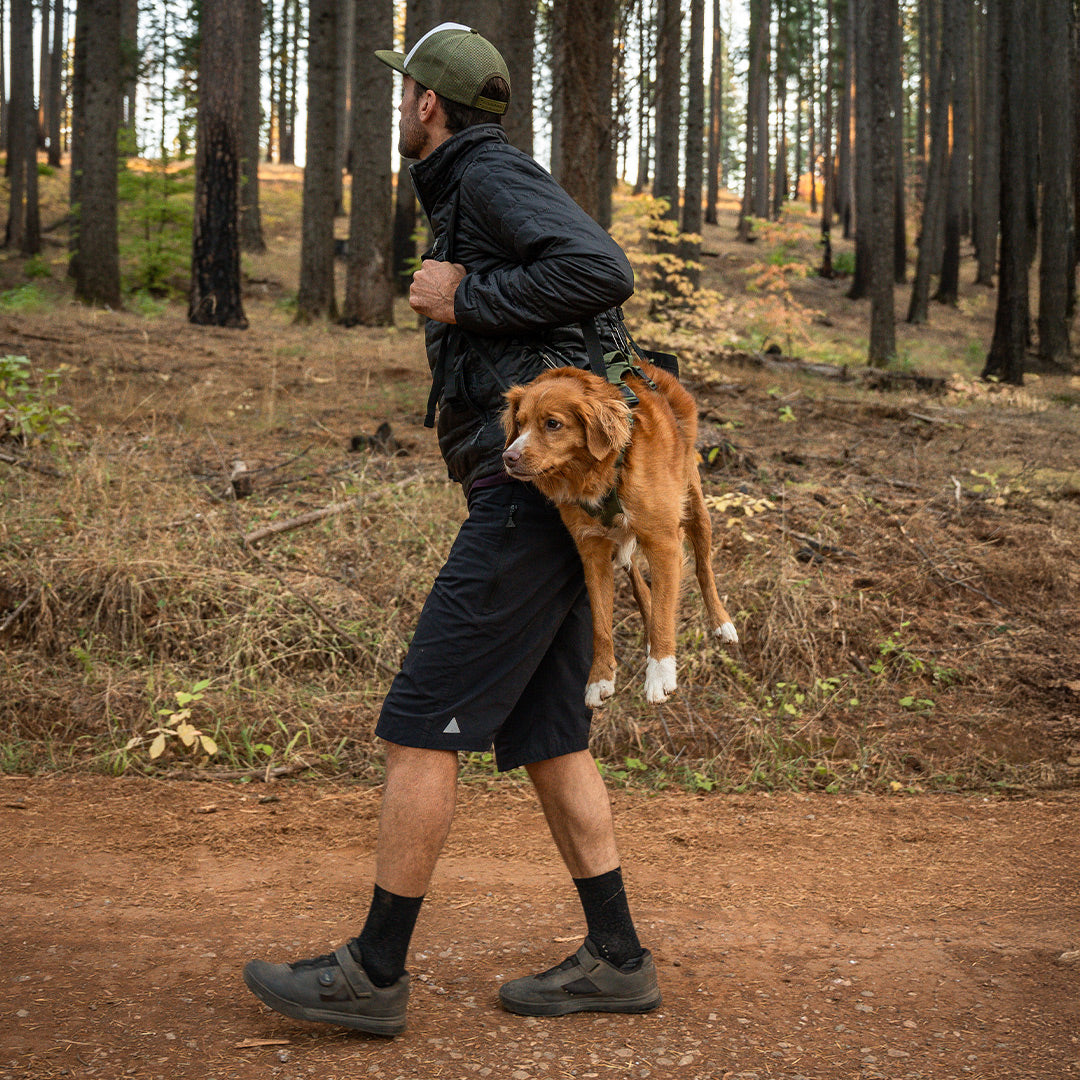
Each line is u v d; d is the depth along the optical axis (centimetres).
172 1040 227
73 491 614
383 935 227
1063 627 591
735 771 469
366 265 1697
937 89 2677
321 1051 223
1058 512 728
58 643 512
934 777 462
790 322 1794
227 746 462
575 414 234
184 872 345
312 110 1741
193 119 2212
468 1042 229
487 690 235
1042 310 1905
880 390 1279
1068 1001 255
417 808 229
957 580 621
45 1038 226
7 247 2567
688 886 342
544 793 251
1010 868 358
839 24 4212
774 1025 241
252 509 642
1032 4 2284
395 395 998
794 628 554
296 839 378
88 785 425
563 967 247
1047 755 480
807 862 367
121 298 1742
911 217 4456
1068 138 1892
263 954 278
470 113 254
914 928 307
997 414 1138
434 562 593
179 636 523
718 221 4359
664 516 263
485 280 235
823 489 722
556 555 245
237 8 1488
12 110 2891
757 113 3884
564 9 914
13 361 701
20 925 294
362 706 497
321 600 552
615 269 226
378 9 1644
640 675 523
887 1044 232
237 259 1541
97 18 1550
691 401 309
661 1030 237
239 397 954
